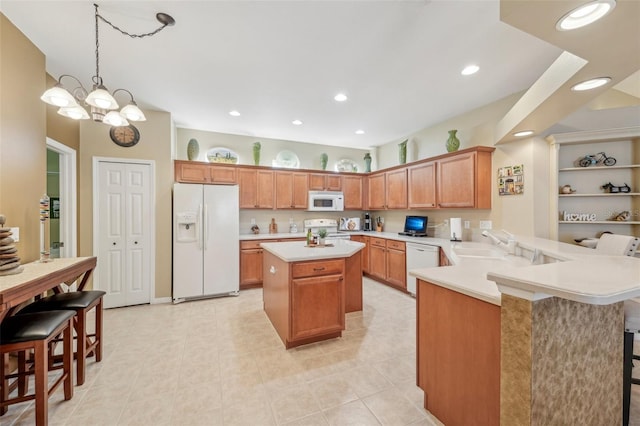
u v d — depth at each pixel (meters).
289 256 2.33
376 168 5.71
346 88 2.92
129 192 3.43
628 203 2.81
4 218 1.62
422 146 4.44
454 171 3.51
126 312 3.23
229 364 2.12
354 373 2.00
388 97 3.15
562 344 1.10
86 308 1.90
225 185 3.83
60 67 2.46
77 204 3.17
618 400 1.36
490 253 2.54
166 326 2.83
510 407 1.08
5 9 1.73
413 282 3.75
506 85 2.83
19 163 1.92
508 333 1.08
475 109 3.52
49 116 2.64
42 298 2.02
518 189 3.03
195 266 3.65
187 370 2.04
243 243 4.12
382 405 1.67
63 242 3.01
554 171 2.90
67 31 1.96
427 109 3.53
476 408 1.28
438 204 3.75
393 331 2.71
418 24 1.89
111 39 2.06
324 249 2.73
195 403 1.68
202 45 2.14
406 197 4.35
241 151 4.77
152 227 3.53
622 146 2.82
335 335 2.55
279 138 5.01
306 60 2.36
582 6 1.09
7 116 1.81
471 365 1.31
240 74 2.61
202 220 3.70
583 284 0.92
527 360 1.02
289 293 2.29
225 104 3.36
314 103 3.33
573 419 1.15
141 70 2.53
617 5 1.07
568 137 2.80
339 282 2.49
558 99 1.97
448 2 1.68
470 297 1.31
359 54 2.27
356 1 1.68
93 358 2.21
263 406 1.66
